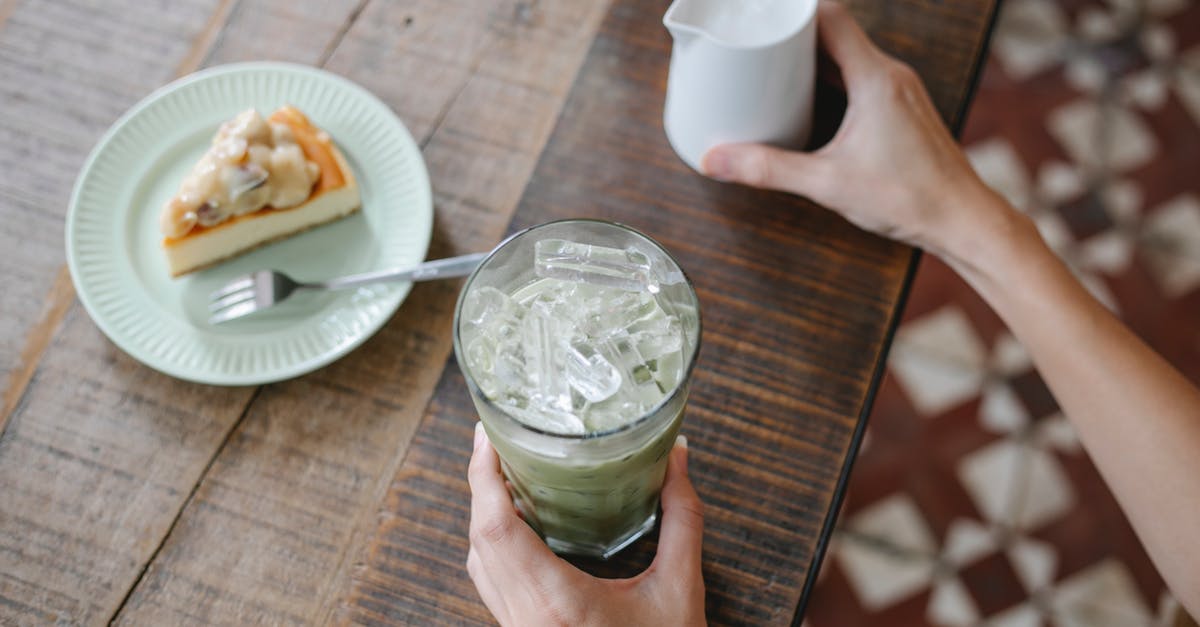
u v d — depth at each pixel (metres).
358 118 0.81
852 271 0.79
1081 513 1.17
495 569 0.67
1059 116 1.36
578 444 0.59
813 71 0.77
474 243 0.79
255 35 0.85
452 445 0.74
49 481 0.73
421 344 0.76
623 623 0.66
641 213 0.80
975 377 1.23
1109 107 1.36
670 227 0.79
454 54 0.84
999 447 1.20
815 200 0.79
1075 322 0.76
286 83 0.81
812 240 0.79
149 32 0.84
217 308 0.76
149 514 0.72
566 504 0.67
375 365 0.76
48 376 0.75
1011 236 0.78
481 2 0.86
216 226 0.77
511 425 0.60
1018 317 0.78
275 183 0.77
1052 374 0.77
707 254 0.79
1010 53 1.39
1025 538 1.16
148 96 0.83
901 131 0.78
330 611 0.70
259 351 0.75
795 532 0.73
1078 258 1.28
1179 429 0.74
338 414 0.75
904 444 1.20
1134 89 1.37
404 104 0.83
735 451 0.74
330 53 0.84
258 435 0.74
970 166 0.80
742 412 0.75
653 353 0.63
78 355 0.76
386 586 0.71
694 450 0.74
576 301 0.64
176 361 0.74
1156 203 1.31
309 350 0.75
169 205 0.75
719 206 0.80
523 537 0.66
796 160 0.78
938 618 1.13
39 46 0.84
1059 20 1.41
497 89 0.83
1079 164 1.33
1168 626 1.10
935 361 1.24
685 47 0.74
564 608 0.66
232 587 0.71
